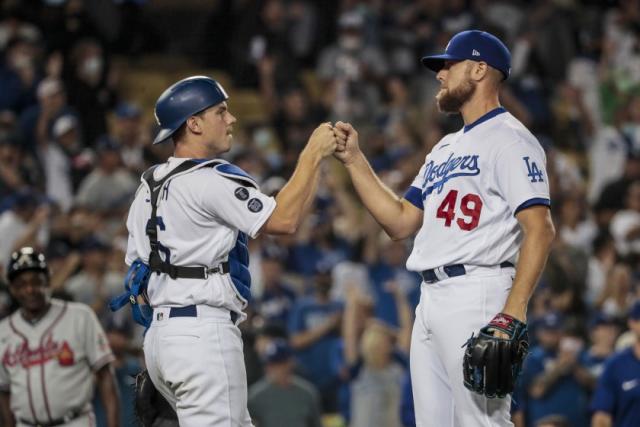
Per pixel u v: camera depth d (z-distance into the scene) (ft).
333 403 124.47
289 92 182.09
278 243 142.82
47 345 76.23
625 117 185.57
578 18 206.18
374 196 62.59
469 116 59.52
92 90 171.32
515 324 54.03
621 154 178.29
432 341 58.29
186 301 57.21
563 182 168.04
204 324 57.31
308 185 58.85
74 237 130.72
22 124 155.53
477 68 58.95
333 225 153.28
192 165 57.88
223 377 57.16
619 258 138.92
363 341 116.98
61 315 77.10
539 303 117.39
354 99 182.09
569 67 198.90
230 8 203.31
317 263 142.92
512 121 58.29
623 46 199.82
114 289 121.08
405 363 118.32
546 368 108.78
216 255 57.47
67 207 149.89
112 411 77.82
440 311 57.36
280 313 129.70
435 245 58.03
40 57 173.17
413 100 187.42
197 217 57.21
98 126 170.60
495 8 200.54
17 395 76.13
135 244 59.31
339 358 121.19
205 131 58.85
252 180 57.82
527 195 55.67
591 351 114.21
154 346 57.98
